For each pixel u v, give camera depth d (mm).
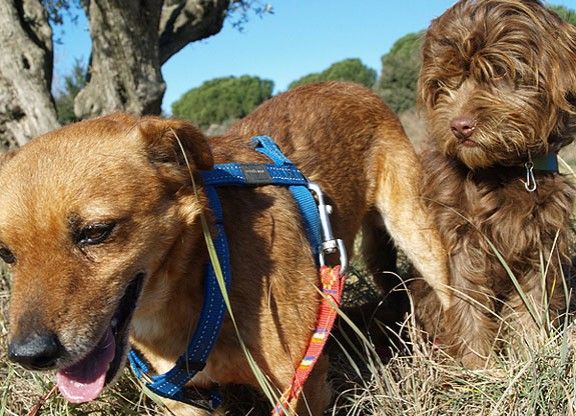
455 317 769
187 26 1327
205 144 534
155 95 1182
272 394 520
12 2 1068
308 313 573
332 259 687
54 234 469
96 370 483
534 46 735
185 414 618
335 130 783
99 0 1116
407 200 821
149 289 520
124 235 486
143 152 512
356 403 597
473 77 746
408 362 680
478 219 748
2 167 518
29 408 636
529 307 656
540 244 737
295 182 625
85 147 499
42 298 459
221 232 542
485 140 701
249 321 548
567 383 566
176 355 566
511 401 576
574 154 1047
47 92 1092
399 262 987
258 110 784
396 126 855
